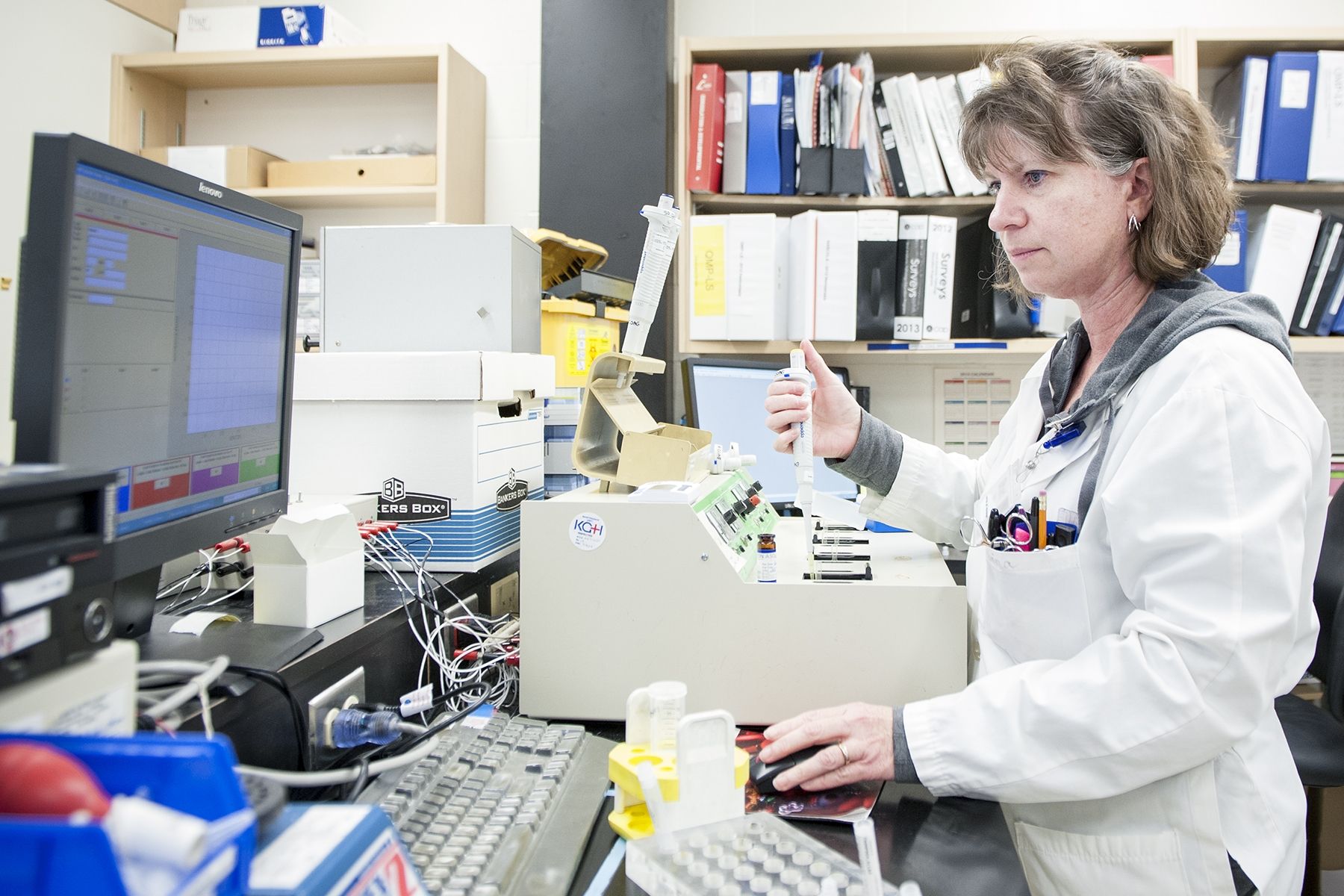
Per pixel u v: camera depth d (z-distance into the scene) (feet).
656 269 3.47
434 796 2.28
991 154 2.99
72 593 1.53
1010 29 8.21
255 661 2.37
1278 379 2.54
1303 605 2.82
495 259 4.25
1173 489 2.46
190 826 1.08
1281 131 6.94
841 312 7.17
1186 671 2.33
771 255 7.25
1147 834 2.61
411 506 3.81
